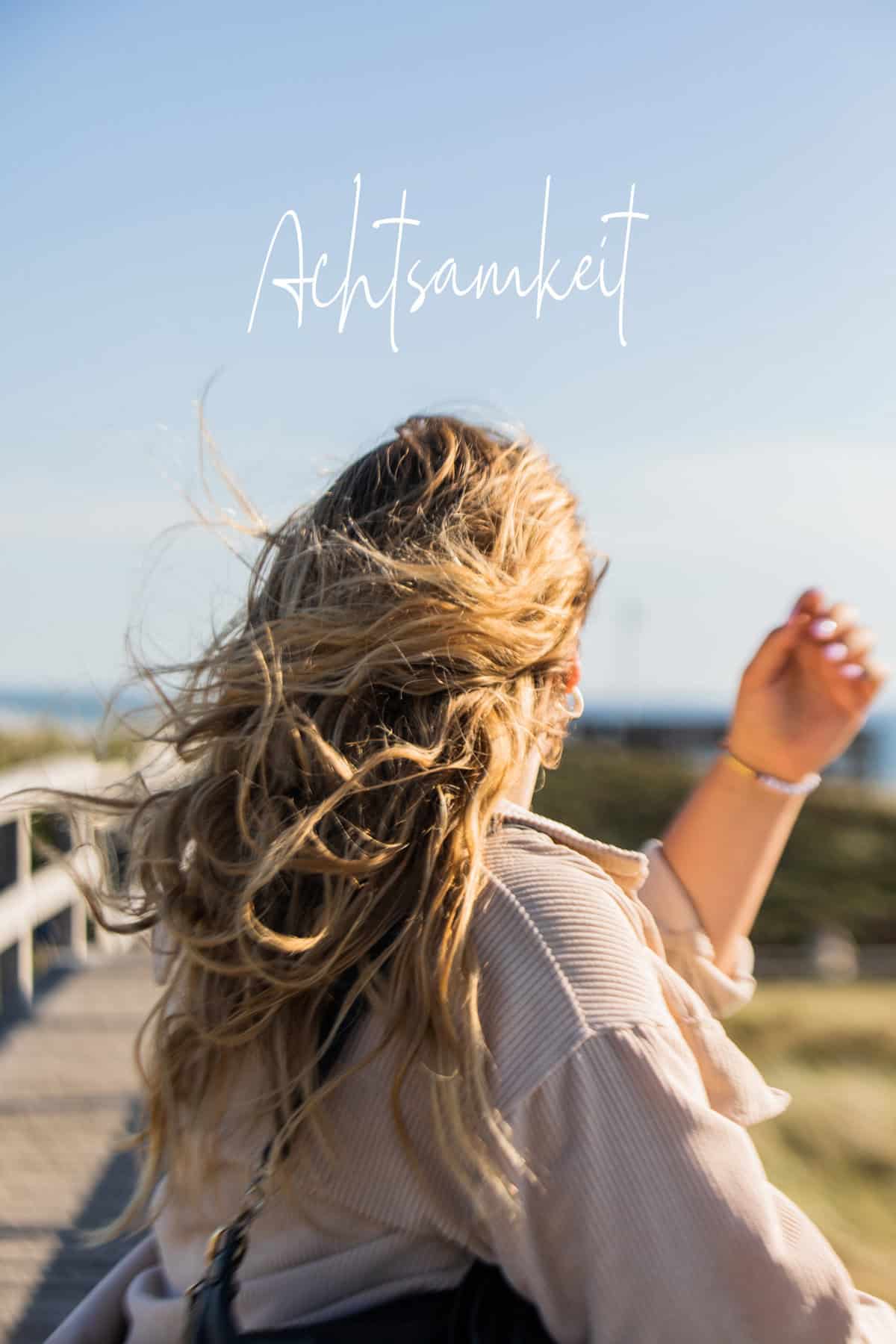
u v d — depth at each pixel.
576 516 1.24
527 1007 1.06
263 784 1.13
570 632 1.21
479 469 1.21
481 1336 1.07
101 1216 2.34
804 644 1.39
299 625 1.16
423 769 1.10
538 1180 1.04
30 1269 2.14
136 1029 3.75
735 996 1.36
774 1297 1.03
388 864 1.10
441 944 1.06
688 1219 1.02
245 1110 1.13
